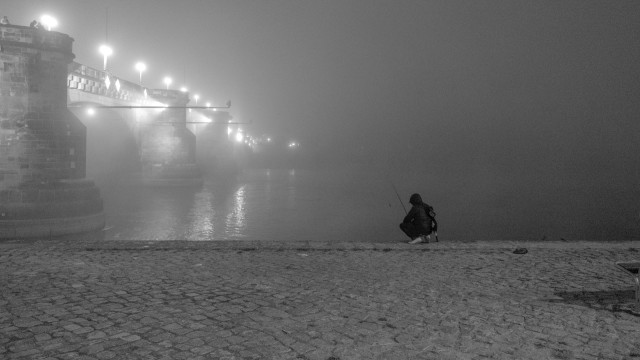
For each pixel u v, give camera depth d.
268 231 33.09
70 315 6.22
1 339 5.36
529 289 7.65
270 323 5.99
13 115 24.88
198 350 5.11
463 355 5.04
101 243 11.23
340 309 6.59
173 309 6.53
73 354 4.96
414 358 4.96
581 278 8.35
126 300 6.93
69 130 26.62
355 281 8.15
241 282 8.06
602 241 11.91
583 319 6.19
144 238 28.78
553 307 6.70
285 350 5.14
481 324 6.00
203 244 11.24
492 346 5.29
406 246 11.15
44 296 7.08
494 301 6.99
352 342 5.38
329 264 9.47
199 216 38.22
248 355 5.00
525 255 10.33
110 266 9.16
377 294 7.36
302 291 7.51
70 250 10.58
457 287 7.77
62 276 8.31
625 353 5.10
